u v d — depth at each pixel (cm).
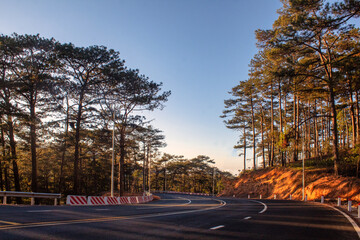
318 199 3039
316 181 3578
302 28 2744
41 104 3028
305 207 2038
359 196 2756
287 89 3338
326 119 6309
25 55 2864
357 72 2984
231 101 6222
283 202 2812
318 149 5631
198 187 13000
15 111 2781
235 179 6638
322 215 1442
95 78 3170
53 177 5506
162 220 1131
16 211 1241
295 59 3591
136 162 6856
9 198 4147
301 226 1038
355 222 1180
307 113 6481
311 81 3400
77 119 3161
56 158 4144
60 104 3048
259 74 4972
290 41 2892
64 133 3494
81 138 4194
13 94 2942
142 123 3841
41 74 2803
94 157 5594
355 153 3366
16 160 3200
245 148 6744
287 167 5078
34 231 762
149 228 912
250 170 6488
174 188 13838
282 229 958
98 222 998
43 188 5431
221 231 893
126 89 3400
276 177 5056
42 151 4056
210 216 1336
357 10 2492
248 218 1275
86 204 2197
